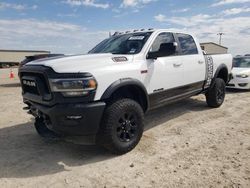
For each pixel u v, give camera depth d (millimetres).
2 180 3512
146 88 4652
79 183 3402
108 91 3914
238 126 5609
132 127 4293
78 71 3707
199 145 4547
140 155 4180
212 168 3682
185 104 7762
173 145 4566
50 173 3688
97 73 3836
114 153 4188
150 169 3711
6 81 17672
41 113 4043
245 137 4902
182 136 5023
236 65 11484
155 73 4820
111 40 5617
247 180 3340
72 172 3699
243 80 10273
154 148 4445
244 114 6637
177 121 6043
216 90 7020
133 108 4223
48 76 3725
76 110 3645
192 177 3449
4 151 4473
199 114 6641
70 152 4398
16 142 4891
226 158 3992
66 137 4074
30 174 3666
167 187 3230
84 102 3734
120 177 3521
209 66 6566
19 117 6680
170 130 5398
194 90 6223
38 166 3904
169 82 5207
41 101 3938
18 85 14648
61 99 3684
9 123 6148
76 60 4020
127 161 3988
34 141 4934
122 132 4164
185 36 5980
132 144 4285
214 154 4152
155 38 5043
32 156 4262
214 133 5168
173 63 5285
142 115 4395
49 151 4457
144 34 5145
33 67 4008
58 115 3695
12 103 8570
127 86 4273
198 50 6297
